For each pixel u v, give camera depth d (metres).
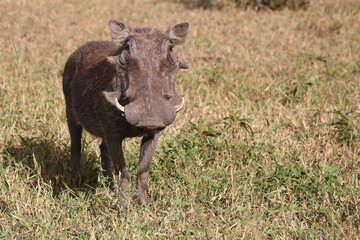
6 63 12.12
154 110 5.07
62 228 5.70
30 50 13.69
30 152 7.86
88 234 5.74
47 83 11.14
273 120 9.48
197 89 10.91
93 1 21.20
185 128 8.91
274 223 6.07
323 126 8.92
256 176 7.21
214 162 7.51
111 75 6.09
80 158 7.66
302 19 17.81
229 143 7.98
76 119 7.37
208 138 8.23
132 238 5.54
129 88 5.28
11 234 5.69
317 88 10.84
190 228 5.86
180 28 6.32
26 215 6.06
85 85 6.83
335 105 9.73
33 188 6.73
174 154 7.65
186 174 7.07
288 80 11.25
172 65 5.54
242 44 14.98
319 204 6.54
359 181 7.01
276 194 6.70
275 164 7.48
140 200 6.61
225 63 12.79
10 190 6.37
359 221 5.79
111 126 6.23
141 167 6.58
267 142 8.34
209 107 9.84
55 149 8.12
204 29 16.62
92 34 15.62
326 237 5.70
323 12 18.86
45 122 9.02
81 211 6.20
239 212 6.23
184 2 21.70
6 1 20.16
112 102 5.62
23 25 16.45
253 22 17.61
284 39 15.32
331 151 8.04
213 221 6.13
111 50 6.91
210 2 20.64
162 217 6.20
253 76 11.76
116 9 19.66
